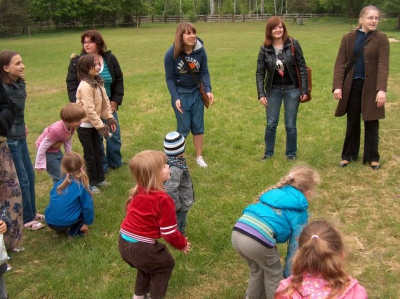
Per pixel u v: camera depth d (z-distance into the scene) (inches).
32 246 170.2
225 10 3289.9
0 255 116.3
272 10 3233.3
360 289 92.7
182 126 235.6
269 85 237.3
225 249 164.2
